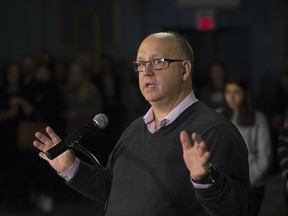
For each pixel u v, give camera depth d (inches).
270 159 306.0
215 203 147.9
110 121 599.5
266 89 730.8
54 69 557.0
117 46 684.7
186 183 162.1
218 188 146.3
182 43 171.2
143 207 165.8
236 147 161.0
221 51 729.6
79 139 176.6
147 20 699.4
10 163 494.9
